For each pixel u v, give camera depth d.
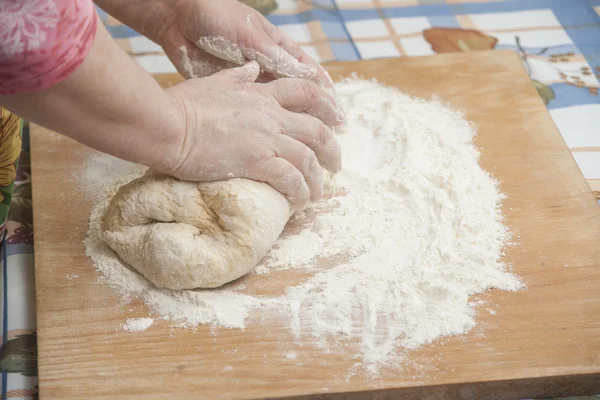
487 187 1.30
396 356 1.02
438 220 1.23
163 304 1.09
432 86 1.56
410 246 1.19
